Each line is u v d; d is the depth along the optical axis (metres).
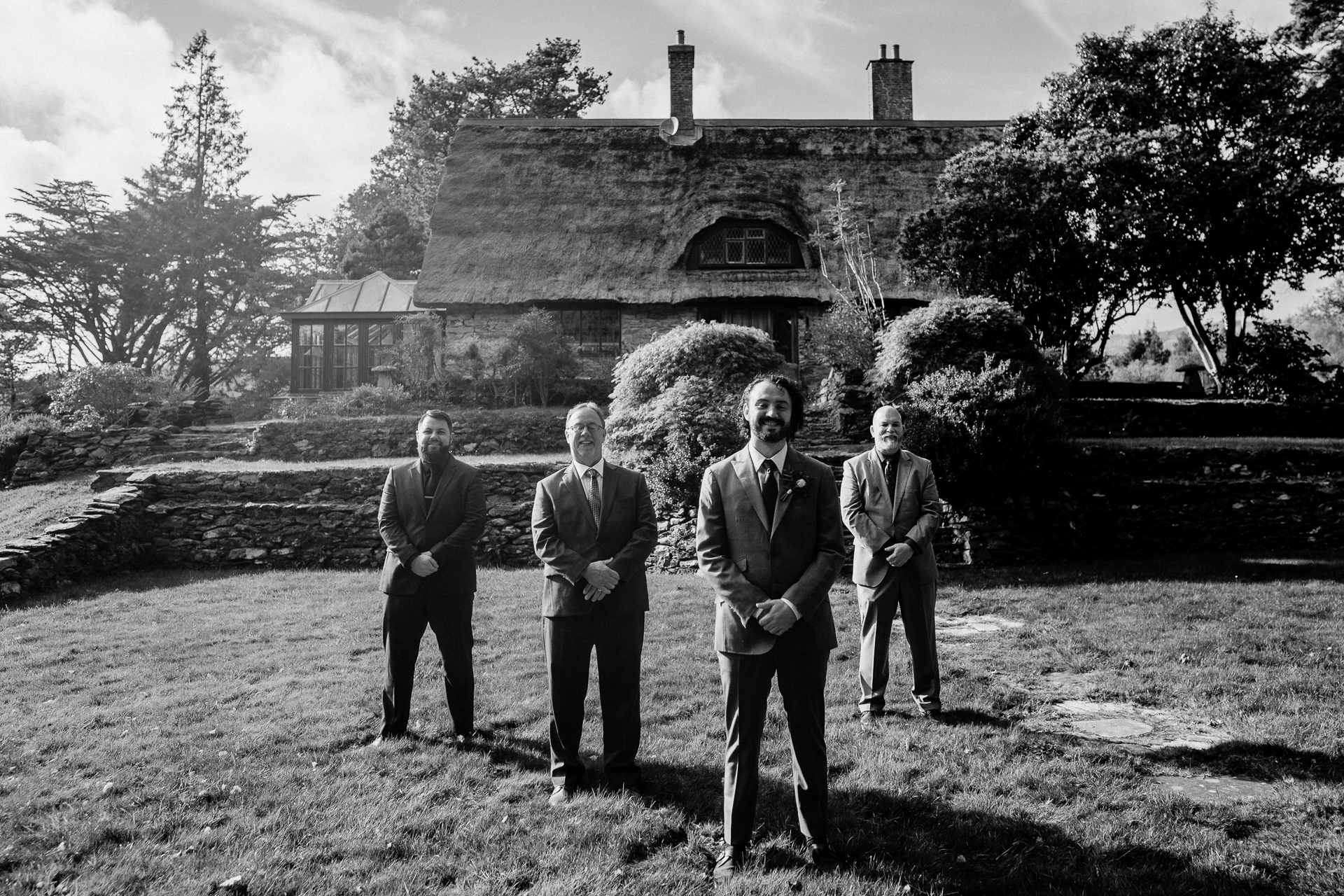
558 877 3.27
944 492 11.10
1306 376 19.12
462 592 4.94
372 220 40.44
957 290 19.25
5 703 5.79
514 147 26.45
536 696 5.70
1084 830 3.61
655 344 13.61
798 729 3.48
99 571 11.19
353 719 5.20
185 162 36.41
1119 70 22.08
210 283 33.91
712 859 3.46
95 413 18.53
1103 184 18.95
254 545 12.24
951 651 6.70
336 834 3.65
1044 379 12.88
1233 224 19.31
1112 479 12.20
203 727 5.10
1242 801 3.92
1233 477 12.75
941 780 4.14
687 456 10.85
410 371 20.58
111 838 3.66
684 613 8.05
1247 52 21.48
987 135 26.20
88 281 32.47
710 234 24.03
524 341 19.67
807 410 15.34
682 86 26.86
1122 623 7.39
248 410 31.56
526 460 14.51
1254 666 6.04
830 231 22.97
